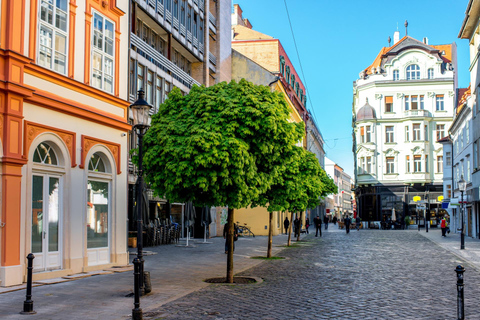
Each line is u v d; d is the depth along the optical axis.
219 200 12.42
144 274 11.14
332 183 35.78
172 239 29.17
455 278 14.23
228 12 41.34
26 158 12.25
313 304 10.07
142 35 27.08
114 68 16.56
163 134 12.56
